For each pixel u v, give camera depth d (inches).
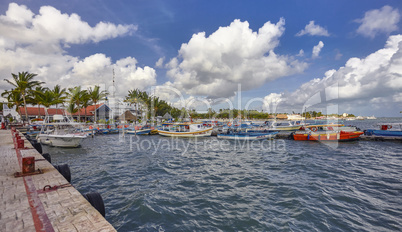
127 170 576.7
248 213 316.2
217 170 573.0
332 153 824.3
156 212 320.5
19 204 184.9
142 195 387.5
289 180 473.7
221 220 297.3
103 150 927.7
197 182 466.0
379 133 1154.7
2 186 230.4
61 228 144.7
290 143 1125.7
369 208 330.0
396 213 313.7
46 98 1867.6
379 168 584.1
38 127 1411.2
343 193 390.9
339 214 310.5
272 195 385.1
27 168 278.7
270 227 277.6
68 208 176.7
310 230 270.2
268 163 656.4
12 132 996.6
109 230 143.1
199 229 275.3
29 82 1690.5
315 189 411.8
